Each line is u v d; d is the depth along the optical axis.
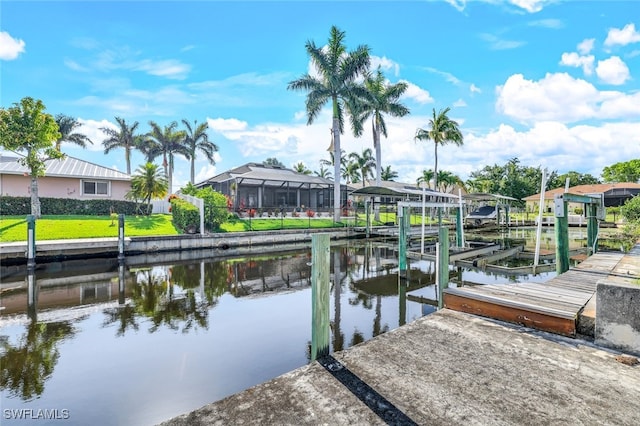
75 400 3.51
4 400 3.52
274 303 7.35
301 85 23.77
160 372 4.11
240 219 20.84
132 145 39.72
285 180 27.67
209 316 6.38
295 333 5.46
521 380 2.38
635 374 2.45
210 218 17.58
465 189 42.59
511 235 21.88
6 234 14.10
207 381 3.89
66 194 21.59
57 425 3.11
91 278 10.00
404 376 2.47
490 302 3.80
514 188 46.81
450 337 3.22
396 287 8.78
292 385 2.39
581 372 2.49
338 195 23.77
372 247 17.02
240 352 4.70
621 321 2.84
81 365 4.30
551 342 3.08
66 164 23.06
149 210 22.62
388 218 30.22
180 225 17.73
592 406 2.06
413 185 45.50
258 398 2.23
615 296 2.87
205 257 14.18
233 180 27.00
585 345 2.99
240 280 9.84
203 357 4.53
